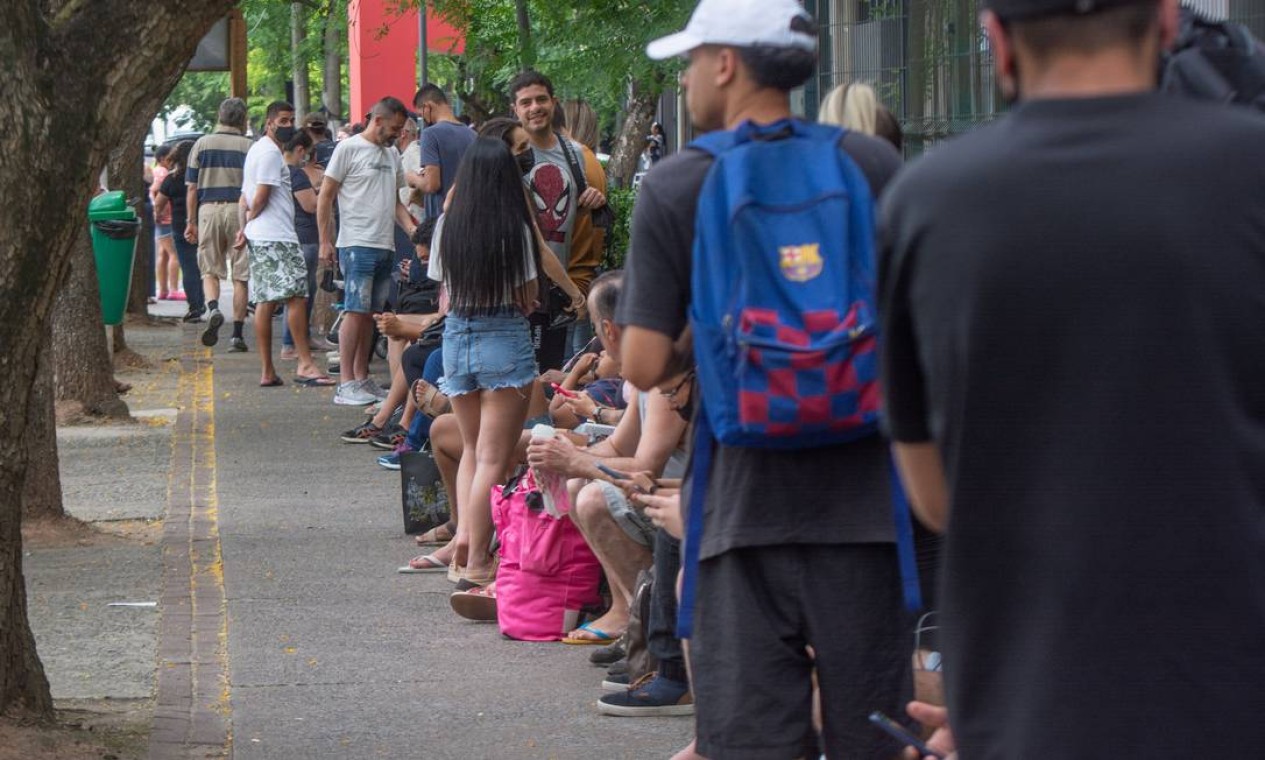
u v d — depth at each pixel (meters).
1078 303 3.00
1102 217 2.97
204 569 11.41
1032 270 3.01
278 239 20.05
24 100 7.15
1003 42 3.17
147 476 14.94
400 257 18.84
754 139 4.77
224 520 13.05
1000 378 3.07
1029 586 3.12
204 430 17.31
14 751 7.20
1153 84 3.15
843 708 4.93
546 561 9.53
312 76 47.09
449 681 8.78
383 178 18.38
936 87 11.28
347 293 18.52
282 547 12.09
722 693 4.97
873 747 4.92
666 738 7.82
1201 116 3.01
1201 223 2.95
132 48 7.42
